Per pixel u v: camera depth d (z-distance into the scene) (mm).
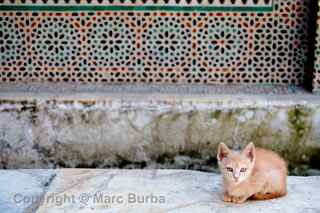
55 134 4566
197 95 4590
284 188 4059
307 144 4516
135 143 4566
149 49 4867
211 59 4863
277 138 4512
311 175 4547
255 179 3922
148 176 4426
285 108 4465
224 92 4680
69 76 4914
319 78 4641
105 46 4875
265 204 3963
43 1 4812
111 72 4914
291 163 4547
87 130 4555
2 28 4859
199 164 4586
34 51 4891
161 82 4914
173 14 4801
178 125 4523
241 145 4535
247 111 4480
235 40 4828
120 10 4805
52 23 4848
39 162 4613
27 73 4922
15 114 4535
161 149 4566
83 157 4602
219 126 4516
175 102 4496
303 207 3922
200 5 4777
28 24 4848
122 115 4520
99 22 4836
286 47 4824
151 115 4512
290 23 4781
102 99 4516
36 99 4520
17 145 4586
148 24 4824
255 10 4770
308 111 4461
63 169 4551
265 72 4875
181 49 4852
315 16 4621
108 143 4574
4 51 4891
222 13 4785
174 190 4184
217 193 4141
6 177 4398
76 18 4836
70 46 4879
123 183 4293
